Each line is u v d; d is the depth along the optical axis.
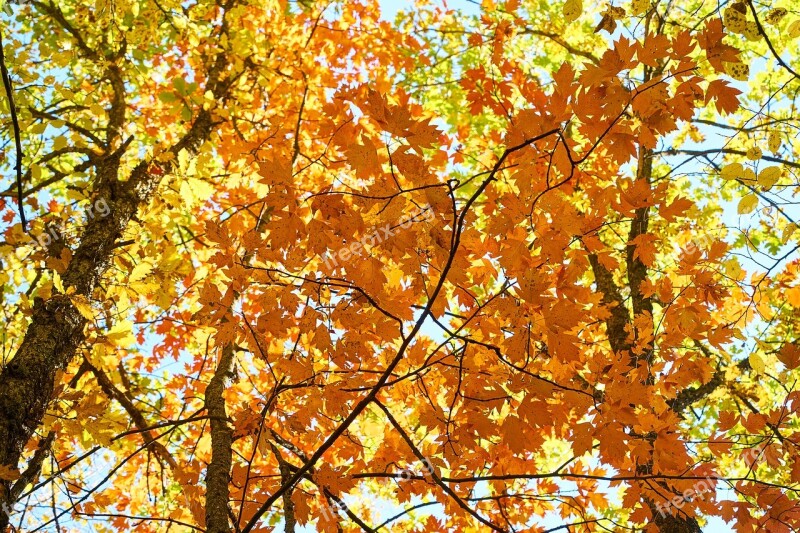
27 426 2.68
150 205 3.78
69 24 5.06
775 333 4.76
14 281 3.96
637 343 3.07
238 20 5.29
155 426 3.03
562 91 2.12
